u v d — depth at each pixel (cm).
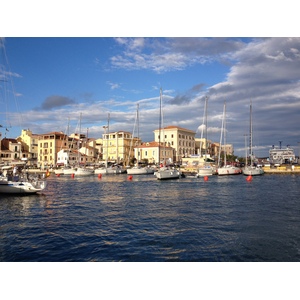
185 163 10812
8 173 3553
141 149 12406
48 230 1684
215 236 1534
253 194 3403
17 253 1284
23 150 10788
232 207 2461
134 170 8038
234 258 1219
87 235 1566
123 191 3847
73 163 10775
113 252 1292
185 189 4041
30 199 3030
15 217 2073
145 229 1692
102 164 10412
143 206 2545
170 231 1641
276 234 1572
